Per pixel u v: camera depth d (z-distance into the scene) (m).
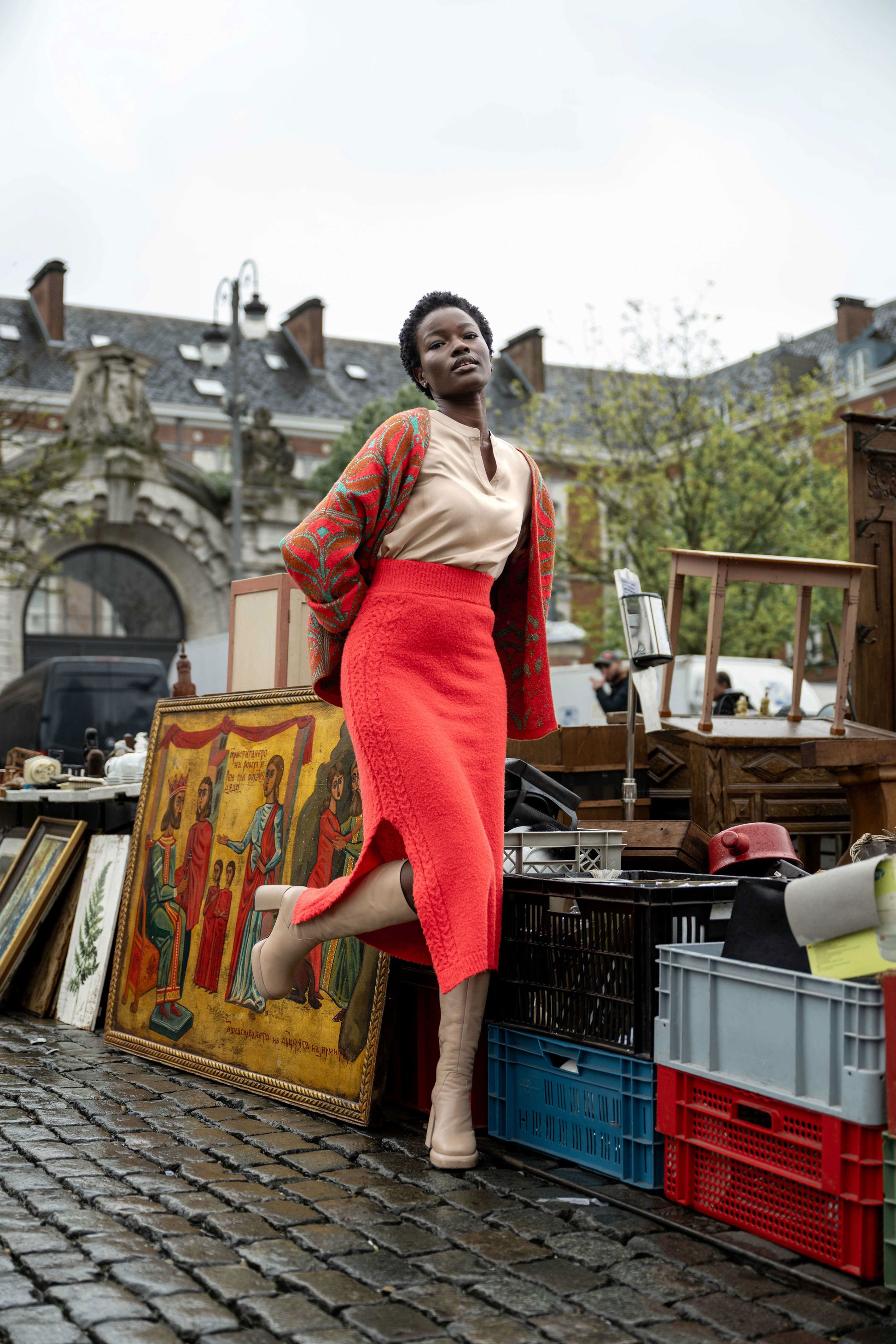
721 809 5.01
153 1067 4.37
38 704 14.70
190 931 4.50
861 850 3.64
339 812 3.97
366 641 3.09
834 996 2.43
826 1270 2.44
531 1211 2.82
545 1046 3.28
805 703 15.12
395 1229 2.69
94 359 28.36
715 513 23.64
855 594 5.54
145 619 30.38
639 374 23.94
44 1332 2.15
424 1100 3.72
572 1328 2.20
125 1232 2.65
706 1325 2.23
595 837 3.96
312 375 49.69
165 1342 2.12
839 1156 2.41
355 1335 2.17
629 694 4.96
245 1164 3.16
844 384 25.17
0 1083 4.08
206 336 21.12
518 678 3.45
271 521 29.88
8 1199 2.88
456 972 2.99
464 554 3.14
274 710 4.45
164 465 28.61
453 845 3.00
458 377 3.20
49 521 23.98
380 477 3.08
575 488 24.70
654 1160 2.93
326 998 3.78
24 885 5.99
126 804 5.91
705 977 2.78
